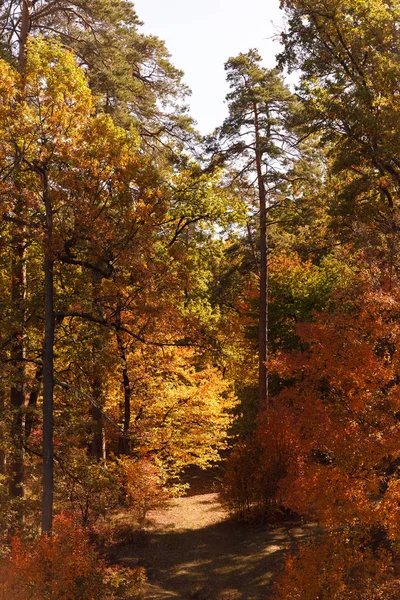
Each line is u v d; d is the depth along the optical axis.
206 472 32.12
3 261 17.34
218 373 27.30
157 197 17.28
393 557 13.88
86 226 15.92
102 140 16.50
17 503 16.06
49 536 13.97
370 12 18.52
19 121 15.55
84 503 18.39
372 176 19.06
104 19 21.44
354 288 14.02
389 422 11.94
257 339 30.20
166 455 25.83
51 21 21.95
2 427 16.45
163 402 24.92
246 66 24.81
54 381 16.44
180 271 18.28
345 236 20.20
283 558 17.08
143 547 19.11
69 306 17.05
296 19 19.84
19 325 16.42
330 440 11.91
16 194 15.69
